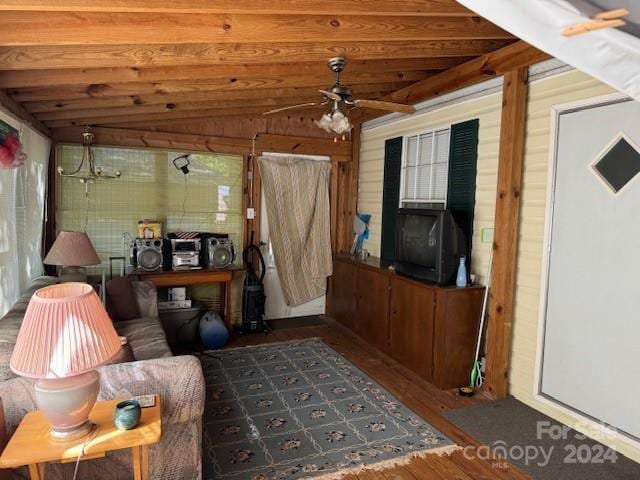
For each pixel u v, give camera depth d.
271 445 2.59
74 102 3.33
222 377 3.58
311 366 3.85
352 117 5.33
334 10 2.09
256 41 2.32
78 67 2.41
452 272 3.53
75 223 4.41
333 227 5.53
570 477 2.35
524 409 3.11
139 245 4.27
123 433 1.66
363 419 2.92
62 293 1.71
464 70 3.46
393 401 3.20
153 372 1.97
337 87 2.92
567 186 2.88
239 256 5.09
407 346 3.84
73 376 1.57
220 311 5.00
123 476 1.97
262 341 4.55
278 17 2.33
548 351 3.03
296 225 5.24
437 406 3.15
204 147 4.81
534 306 3.13
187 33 2.21
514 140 3.13
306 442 2.63
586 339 2.78
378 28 2.54
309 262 5.35
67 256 2.92
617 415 2.60
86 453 1.57
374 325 4.38
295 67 3.26
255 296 4.82
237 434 2.70
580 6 1.21
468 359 3.49
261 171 5.05
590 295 2.75
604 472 2.39
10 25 1.99
